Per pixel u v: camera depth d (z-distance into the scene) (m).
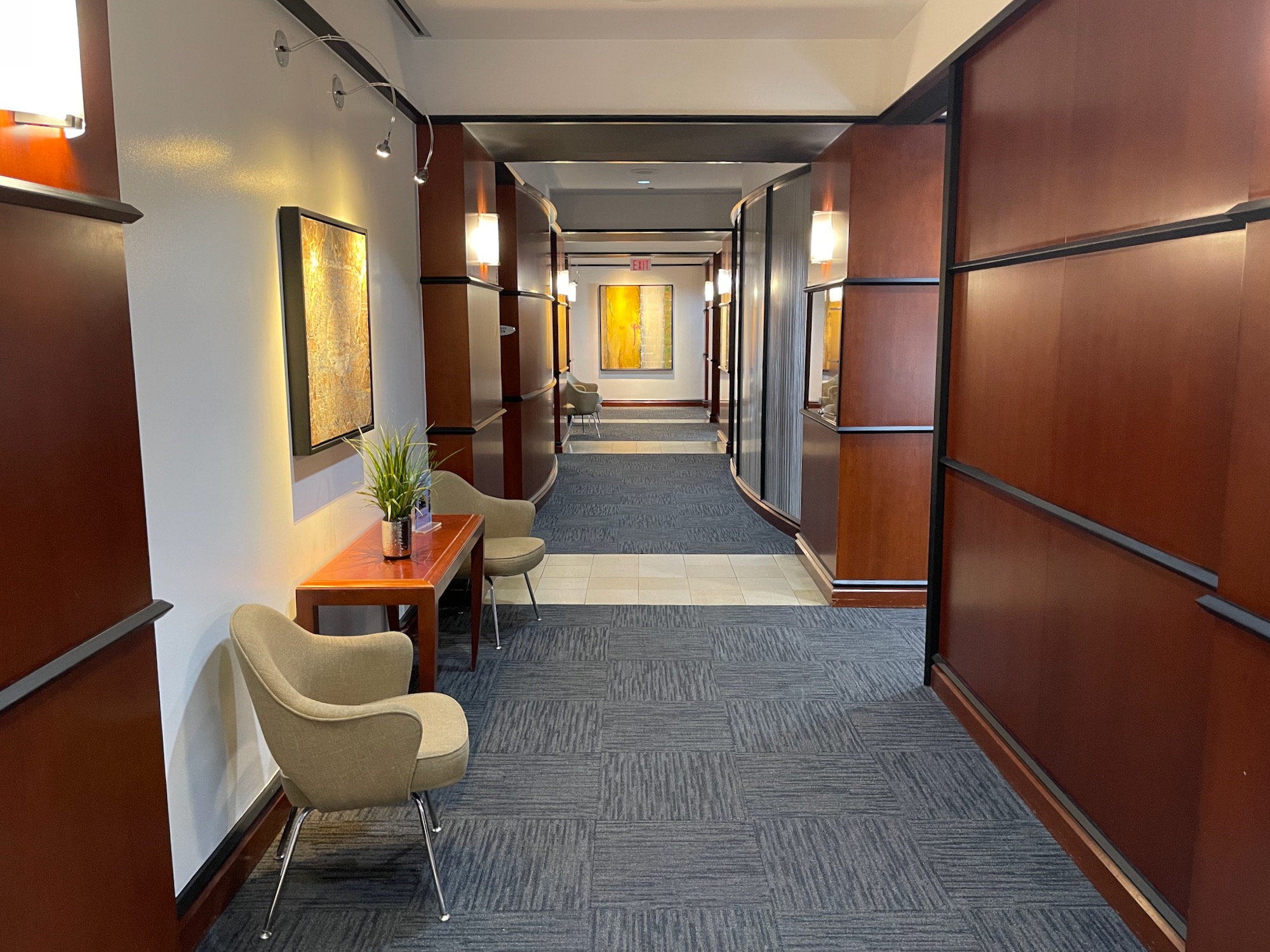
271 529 2.13
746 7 3.12
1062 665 2.08
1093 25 1.88
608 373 12.93
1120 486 1.80
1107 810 1.88
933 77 2.89
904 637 3.43
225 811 1.88
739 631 3.50
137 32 1.52
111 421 1.25
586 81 3.53
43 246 1.10
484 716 2.73
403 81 3.27
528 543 3.40
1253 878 1.29
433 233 3.55
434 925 1.78
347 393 2.55
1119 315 1.80
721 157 4.18
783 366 5.21
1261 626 1.23
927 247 3.55
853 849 2.03
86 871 1.20
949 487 2.84
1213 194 1.49
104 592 1.24
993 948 1.71
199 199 1.75
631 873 1.94
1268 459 1.24
